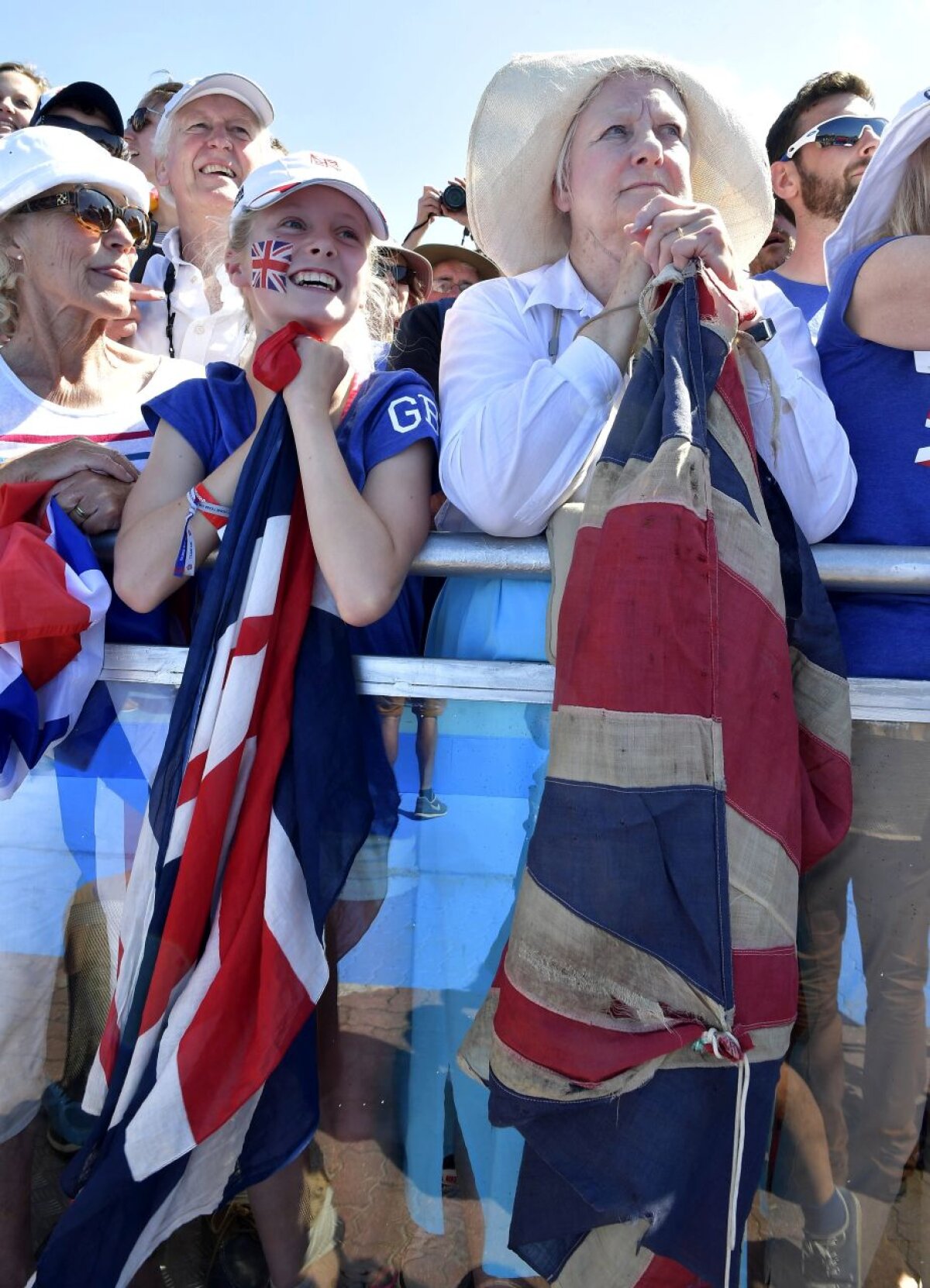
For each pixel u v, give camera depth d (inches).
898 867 60.3
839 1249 60.7
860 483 64.1
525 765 61.8
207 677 58.4
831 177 110.6
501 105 75.8
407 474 63.4
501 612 64.0
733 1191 48.5
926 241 62.0
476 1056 57.4
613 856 50.9
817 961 61.8
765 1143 51.9
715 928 49.5
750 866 51.5
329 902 58.2
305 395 61.1
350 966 62.5
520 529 62.4
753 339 59.3
